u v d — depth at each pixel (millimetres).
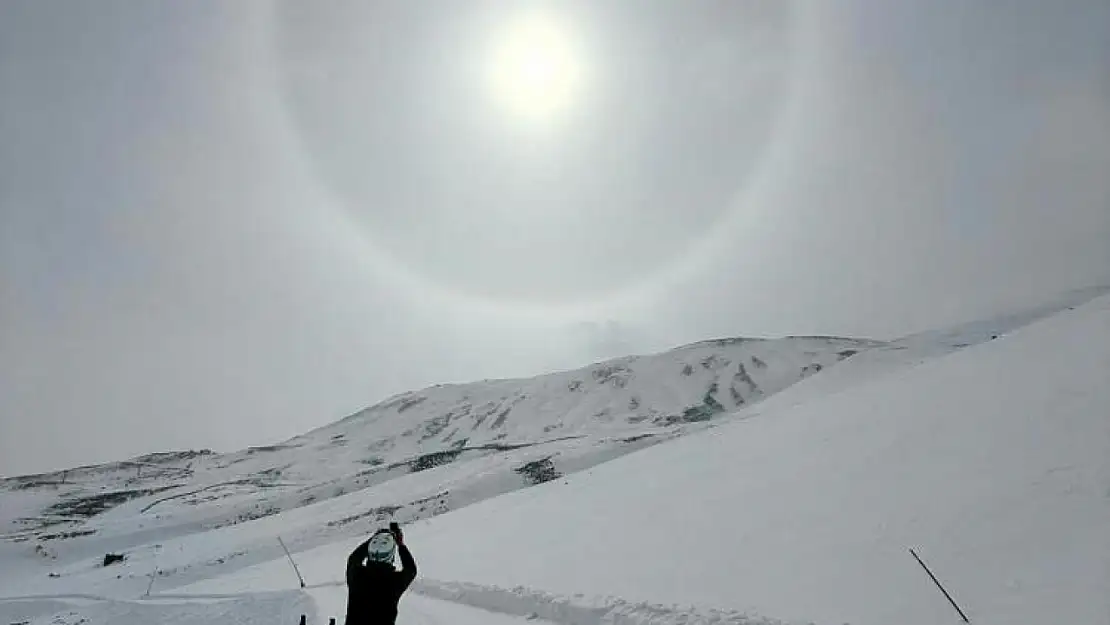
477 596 17047
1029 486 14367
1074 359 22047
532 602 15352
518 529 28688
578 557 20062
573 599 14672
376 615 4793
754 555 15867
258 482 139875
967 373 26641
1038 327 31250
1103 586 9852
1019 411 19234
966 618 10102
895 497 16641
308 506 73312
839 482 19578
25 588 49531
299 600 18469
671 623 12211
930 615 10516
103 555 67562
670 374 189250
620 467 41375
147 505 113438
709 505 22359
